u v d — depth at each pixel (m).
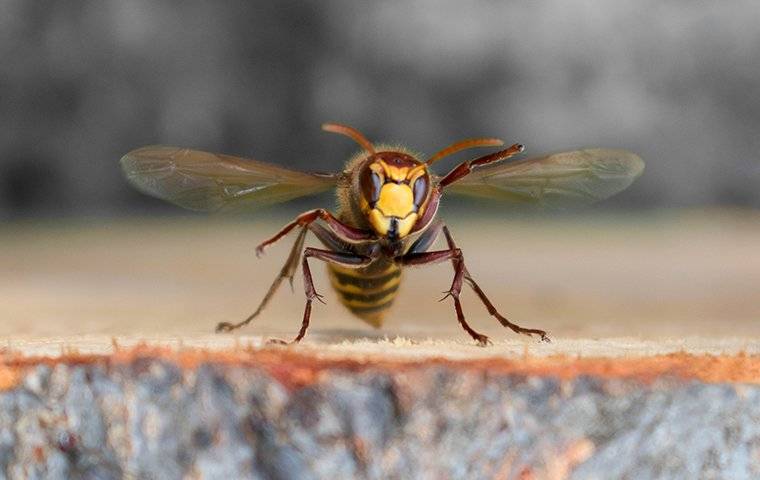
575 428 0.20
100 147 0.60
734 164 0.59
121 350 0.21
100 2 0.59
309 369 0.20
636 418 0.20
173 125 0.60
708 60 0.59
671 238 0.46
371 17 0.59
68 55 0.59
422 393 0.20
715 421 0.21
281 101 0.60
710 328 0.25
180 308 0.28
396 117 0.59
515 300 0.30
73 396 0.21
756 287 0.32
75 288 0.31
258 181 0.24
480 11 0.59
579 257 0.40
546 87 0.58
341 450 0.20
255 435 0.20
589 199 0.25
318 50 0.60
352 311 0.24
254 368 0.20
